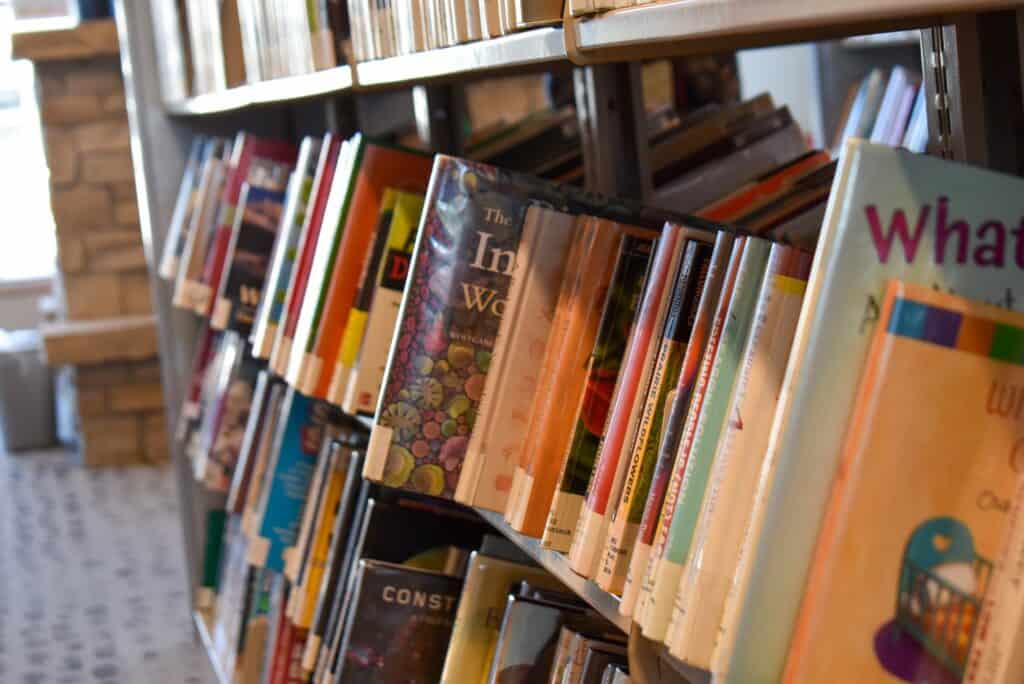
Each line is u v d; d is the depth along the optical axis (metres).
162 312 3.04
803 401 0.69
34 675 2.94
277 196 2.29
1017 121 0.99
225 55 2.05
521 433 1.20
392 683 1.52
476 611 1.37
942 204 0.68
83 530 4.24
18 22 5.11
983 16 0.99
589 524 0.98
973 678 0.69
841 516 0.68
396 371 1.24
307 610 1.93
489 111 2.50
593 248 1.10
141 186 3.07
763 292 0.78
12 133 7.15
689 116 1.81
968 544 0.69
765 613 0.71
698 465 0.82
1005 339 0.68
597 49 0.95
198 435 2.86
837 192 0.68
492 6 1.10
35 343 5.71
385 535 1.64
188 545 3.16
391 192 1.51
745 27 0.72
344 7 1.59
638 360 0.97
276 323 1.92
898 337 0.67
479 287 1.23
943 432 0.68
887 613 0.69
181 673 2.94
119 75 4.97
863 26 1.01
